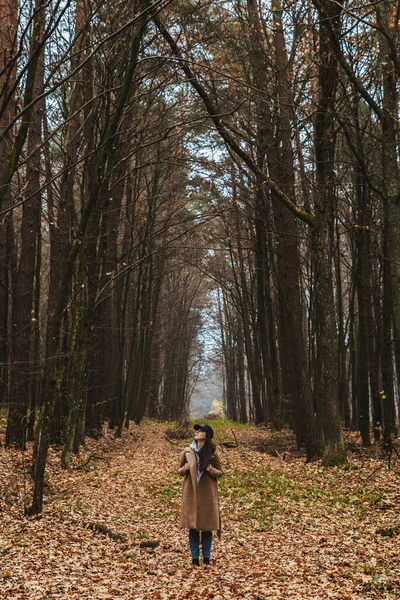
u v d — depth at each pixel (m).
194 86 14.02
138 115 17.41
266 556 7.51
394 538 8.07
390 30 12.33
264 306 29.34
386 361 16.20
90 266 16.41
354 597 5.73
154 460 17.28
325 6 12.82
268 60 17.23
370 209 17.92
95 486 12.33
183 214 26.42
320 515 9.71
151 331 33.25
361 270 18.30
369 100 12.56
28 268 15.60
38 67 13.23
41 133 14.89
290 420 26.05
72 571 6.68
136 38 8.72
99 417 21.64
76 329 15.15
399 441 17.05
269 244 22.72
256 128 18.98
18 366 15.19
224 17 16.48
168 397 46.72
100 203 14.37
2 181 7.24
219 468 7.62
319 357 15.76
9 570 6.47
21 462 13.38
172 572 6.89
